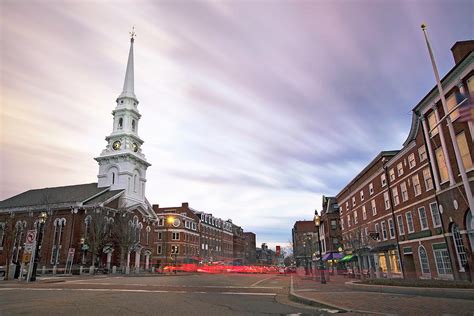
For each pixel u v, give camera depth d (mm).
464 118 16219
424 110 26922
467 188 15258
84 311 10328
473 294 12273
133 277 36188
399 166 32844
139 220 65438
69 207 56000
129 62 77562
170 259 78688
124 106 71250
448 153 23938
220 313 10312
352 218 47781
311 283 25906
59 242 54375
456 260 23688
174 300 13555
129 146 68250
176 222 84188
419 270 29109
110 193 62312
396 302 11984
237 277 40688
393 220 33812
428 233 27562
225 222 115812
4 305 11586
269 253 180875
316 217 26609
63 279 28641
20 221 58719
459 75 22031
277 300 14312
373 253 37250
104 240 53000
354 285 18875
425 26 17609
